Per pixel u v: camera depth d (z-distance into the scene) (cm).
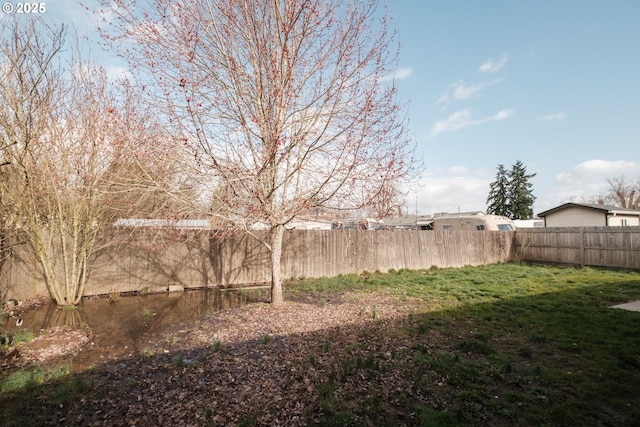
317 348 500
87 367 466
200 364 454
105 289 996
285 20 620
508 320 632
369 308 745
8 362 488
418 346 499
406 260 1416
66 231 880
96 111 802
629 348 480
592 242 1409
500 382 391
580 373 411
